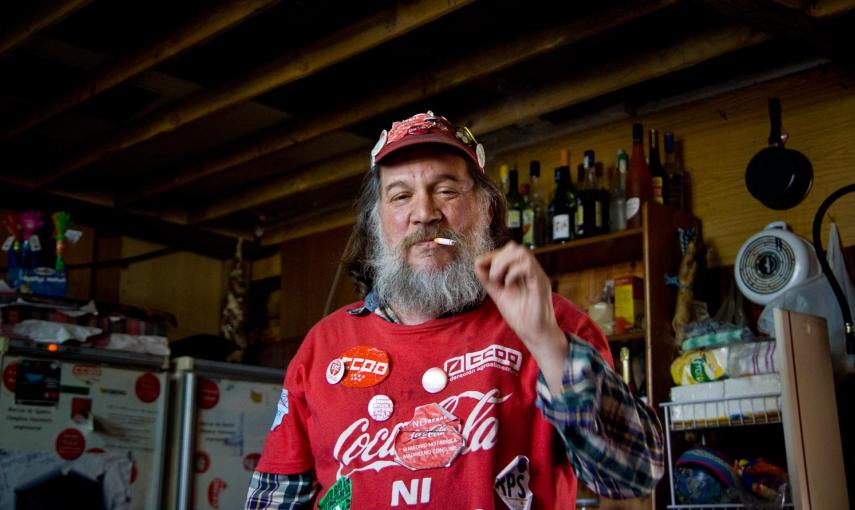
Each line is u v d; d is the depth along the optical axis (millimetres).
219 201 4535
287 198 4559
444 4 2611
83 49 3191
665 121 3396
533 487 1208
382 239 1472
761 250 2793
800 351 2264
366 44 2811
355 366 1341
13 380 3000
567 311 1302
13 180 4121
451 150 1403
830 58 2828
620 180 3279
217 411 3484
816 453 2207
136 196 4324
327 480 1302
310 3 2887
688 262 2969
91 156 3846
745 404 2531
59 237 3508
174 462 3354
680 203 3221
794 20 2566
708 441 2906
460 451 1214
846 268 2707
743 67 3158
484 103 3486
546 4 2803
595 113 3574
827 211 2912
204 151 4031
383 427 1276
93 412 3162
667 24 2920
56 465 3039
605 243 3115
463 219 1384
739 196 3135
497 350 1274
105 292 4387
